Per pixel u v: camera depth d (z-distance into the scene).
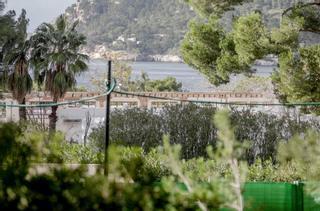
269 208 10.48
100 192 6.18
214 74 25.73
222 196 5.99
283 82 22.16
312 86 22.09
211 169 8.05
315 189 7.37
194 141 19.36
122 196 6.20
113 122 19.19
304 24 22.67
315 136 7.61
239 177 6.61
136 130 19.20
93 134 19.36
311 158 7.39
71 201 6.16
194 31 25.42
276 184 10.51
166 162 7.43
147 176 6.70
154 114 20.12
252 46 22.33
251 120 19.03
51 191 6.23
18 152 6.62
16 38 31.52
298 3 23.39
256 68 24.12
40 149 6.69
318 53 21.97
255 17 22.30
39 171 6.39
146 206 6.17
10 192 6.16
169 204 6.14
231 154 6.21
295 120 19.69
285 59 21.77
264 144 18.72
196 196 5.98
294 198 10.44
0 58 31.77
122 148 7.78
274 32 22.02
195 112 19.86
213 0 24.80
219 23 25.70
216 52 25.34
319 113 21.97
